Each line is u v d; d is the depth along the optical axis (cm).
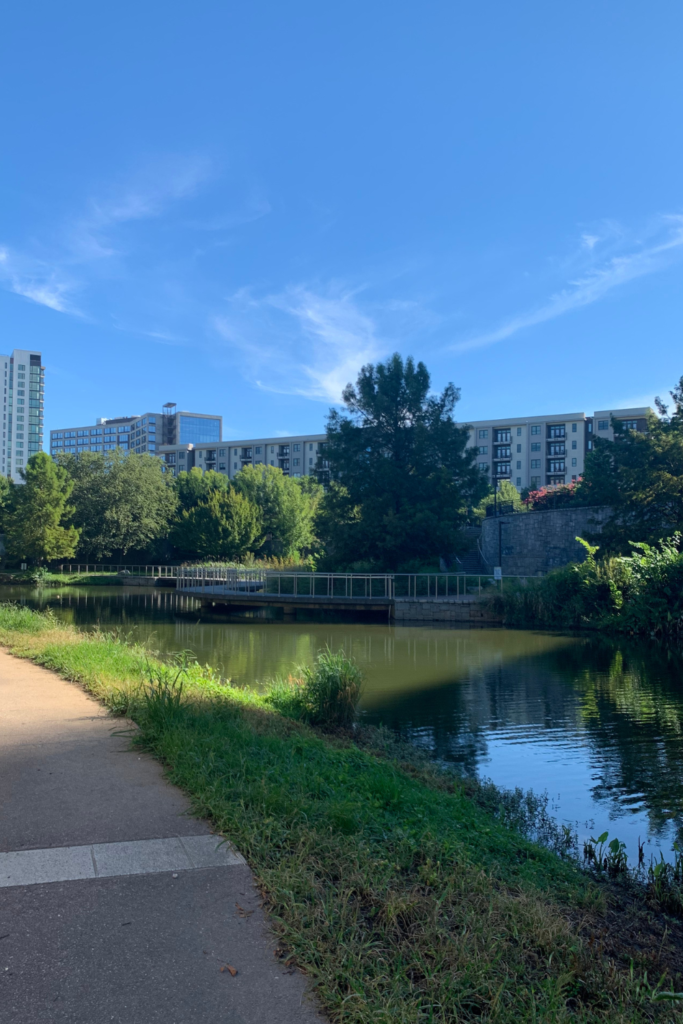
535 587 2928
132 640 2258
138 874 392
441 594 3228
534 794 842
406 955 332
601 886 577
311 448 11488
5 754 610
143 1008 278
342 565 3966
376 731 1093
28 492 6056
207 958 314
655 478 3023
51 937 325
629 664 1884
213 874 396
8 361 18000
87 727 709
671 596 2477
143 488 6806
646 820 764
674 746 1059
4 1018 267
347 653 2064
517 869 546
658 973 402
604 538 3203
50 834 439
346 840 459
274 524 7288
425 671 1761
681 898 548
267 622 2959
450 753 1014
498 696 1441
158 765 588
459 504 3869
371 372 4131
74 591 4922
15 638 1404
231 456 11988
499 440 10219
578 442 9769
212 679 1220
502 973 329
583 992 347
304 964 311
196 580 4725
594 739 1096
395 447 3997
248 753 638
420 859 472
